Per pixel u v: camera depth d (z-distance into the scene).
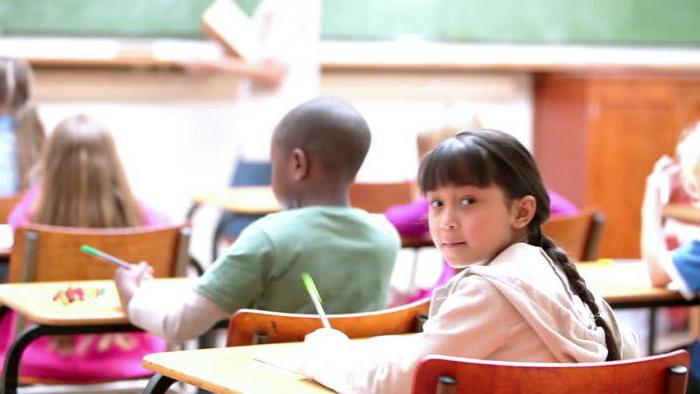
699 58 7.44
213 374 1.94
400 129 7.29
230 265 2.49
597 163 6.94
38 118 4.46
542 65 7.10
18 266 3.09
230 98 6.89
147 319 2.51
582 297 1.93
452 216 1.86
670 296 2.98
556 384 1.69
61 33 6.43
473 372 1.66
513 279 1.78
